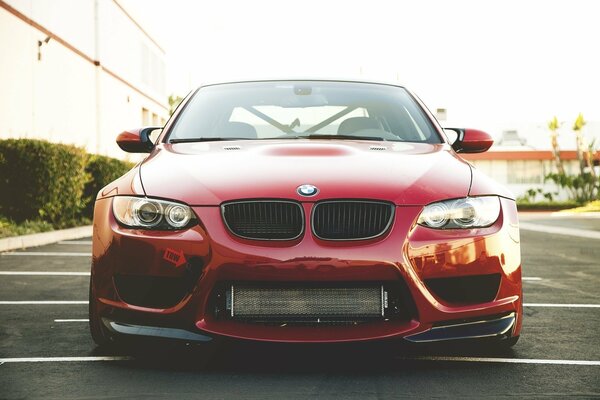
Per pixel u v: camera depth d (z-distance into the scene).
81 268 7.35
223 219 3.13
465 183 3.36
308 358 3.44
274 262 3.03
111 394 2.89
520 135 45.41
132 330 3.16
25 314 4.71
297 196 3.16
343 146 3.80
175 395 2.87
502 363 3.39
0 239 9.36
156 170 3.48
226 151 3.73
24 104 15.62
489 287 3.21
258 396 2.85
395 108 4.50
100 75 21.28
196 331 3.07
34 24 16.20
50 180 11.70
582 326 4.35
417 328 3.07
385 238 3.10
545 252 9.92
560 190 42.66
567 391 2.94
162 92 31.42
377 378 3.11
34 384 3.03
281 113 4.40
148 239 3.14
